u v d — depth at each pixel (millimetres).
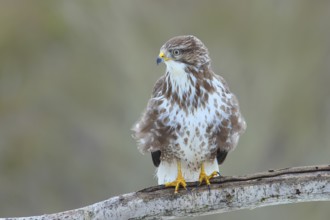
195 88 9008
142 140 9273
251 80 19359
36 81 21359
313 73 19938
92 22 20062
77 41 20531
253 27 19734
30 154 20781
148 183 19219
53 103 20875
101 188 19891
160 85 9312
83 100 20344
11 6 22281
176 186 8477
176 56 9039
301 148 19531
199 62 9070
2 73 21547
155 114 9125
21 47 21766
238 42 19703
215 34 19844
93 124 20078
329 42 20047
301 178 8336
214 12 19922
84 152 20281
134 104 19266
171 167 9438
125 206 8453
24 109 21125
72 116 20359
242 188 8430
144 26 19531
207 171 9445
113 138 19594
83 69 20344
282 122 19359
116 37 19531
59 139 20641
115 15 19578
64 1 20906
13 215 20516
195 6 20016
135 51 19328
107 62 19906
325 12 19953
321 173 8320
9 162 20781
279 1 19797
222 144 9250
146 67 19250
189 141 9102
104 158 19844
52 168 20562
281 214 18172
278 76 19438
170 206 8477
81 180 20219
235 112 9164
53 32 21109
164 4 19859
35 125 20906
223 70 19469
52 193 20484
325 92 19953
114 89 19688
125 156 19469
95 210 8469
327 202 18234
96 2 19750
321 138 19844
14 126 20984
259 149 18844
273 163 19250
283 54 19641
